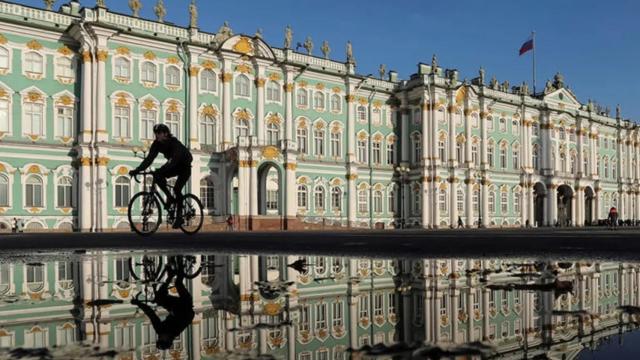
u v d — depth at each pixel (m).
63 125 43.81
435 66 65.12
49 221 42.53
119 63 45.47
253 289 5.51
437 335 3.13
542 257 9.48
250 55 52.19
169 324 3.60
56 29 43.09
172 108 48.00
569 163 80.50
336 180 58.88
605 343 2.85
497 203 70.88
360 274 6.85
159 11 47.91
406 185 64.69
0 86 41.19
